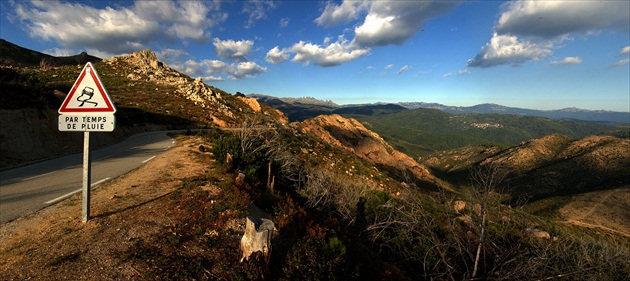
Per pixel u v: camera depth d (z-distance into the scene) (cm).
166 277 384
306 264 456
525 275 625
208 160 1263
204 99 5953
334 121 14525
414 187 856
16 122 1450
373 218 1134
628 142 14825
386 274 591
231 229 559
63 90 2586
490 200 648
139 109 4097
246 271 401
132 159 1366
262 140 1608
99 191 753
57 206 624
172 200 668
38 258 402
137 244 456
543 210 8094
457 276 775
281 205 789
